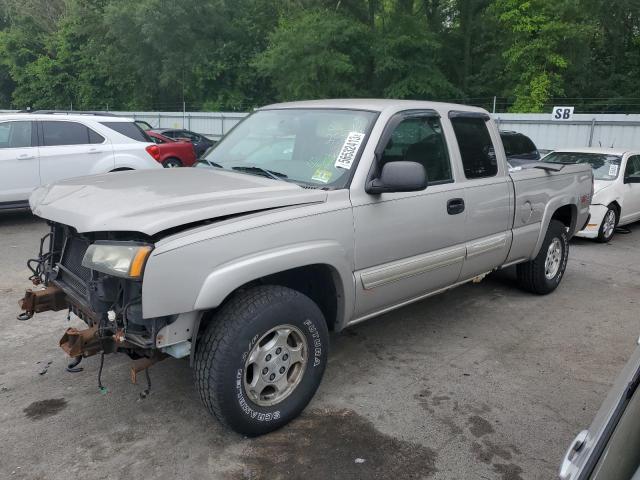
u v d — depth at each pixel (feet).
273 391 10.96
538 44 73.61
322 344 11.43
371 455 10.46
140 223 9.30
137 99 124.88
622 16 82.12
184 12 101.30
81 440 10.73
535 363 14.47
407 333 16.21
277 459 10.28
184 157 47.88
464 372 13.84
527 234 17.49
